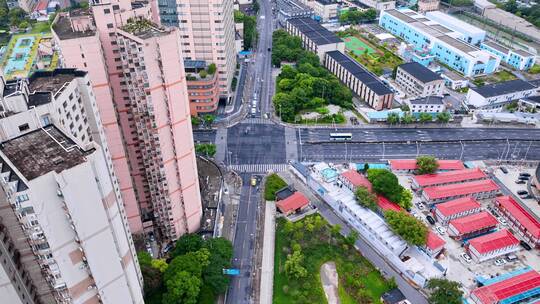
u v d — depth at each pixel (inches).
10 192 3400.6
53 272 3732.8
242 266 7190.0
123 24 5841.5
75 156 3577.8
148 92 5757.9
